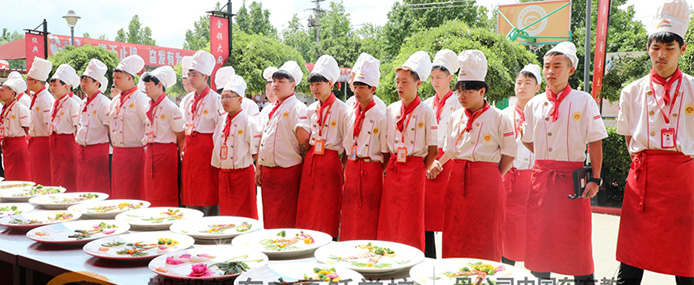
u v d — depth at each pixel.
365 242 2.34
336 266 1.96
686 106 2.70
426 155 3.40
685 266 2.72
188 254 2.09
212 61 4.69
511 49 9.38
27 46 13.41
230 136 4.14
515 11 13.27
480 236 3.10
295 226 3.99
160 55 19.83
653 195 2.79
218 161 4.23
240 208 4.17
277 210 4.00
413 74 3.31
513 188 4.04
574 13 23.66
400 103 3.49
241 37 16.69
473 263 2.01
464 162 3.17
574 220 2.92
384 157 3.60
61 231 2.47
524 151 4.02
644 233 2.83
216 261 2.05
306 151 4.02
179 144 4.80
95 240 2.26
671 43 2.67
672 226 2.73
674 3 2.68
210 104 4.61
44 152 5.82
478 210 3.10
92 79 5.05
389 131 3.48
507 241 4.08
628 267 2.95
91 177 5.10
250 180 4.21
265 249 2.24
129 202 3.18
